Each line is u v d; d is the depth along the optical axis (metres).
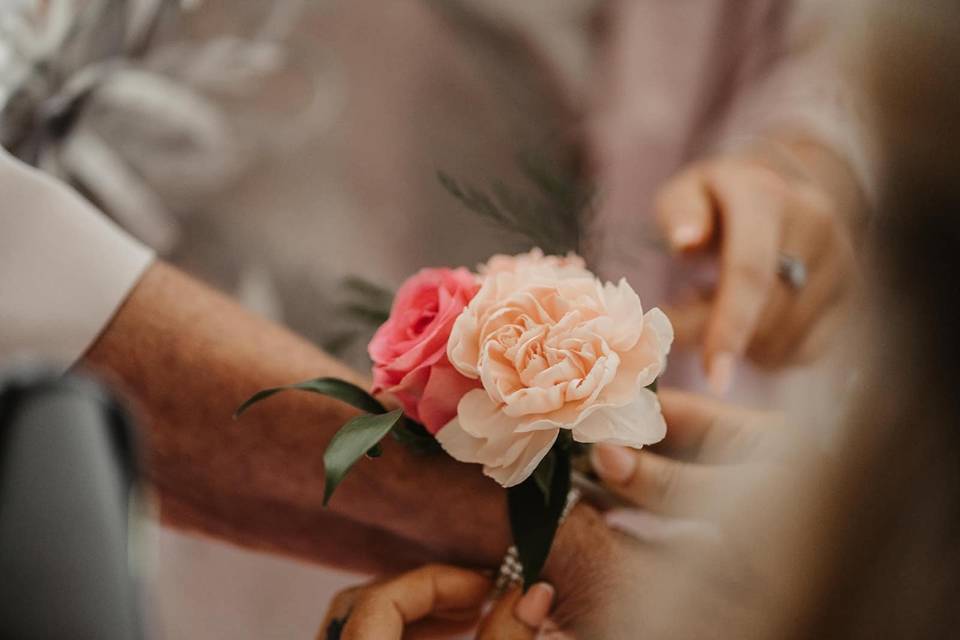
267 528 0.44
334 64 0.67
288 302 0.64
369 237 0.66
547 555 0.39
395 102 0.68
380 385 0.38
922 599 0.30
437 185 0.68
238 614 0.54
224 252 0.64
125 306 0.42
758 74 0.71
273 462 0.43
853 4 0.33
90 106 0.62
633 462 0.42
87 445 0.23
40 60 0.61
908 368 0.30
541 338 0.37
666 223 0.57
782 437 0.37
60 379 0.24
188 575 0.54
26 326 0.41
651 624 0.36
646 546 0.40
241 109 0.65
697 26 0.73
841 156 0.60
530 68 0.71
